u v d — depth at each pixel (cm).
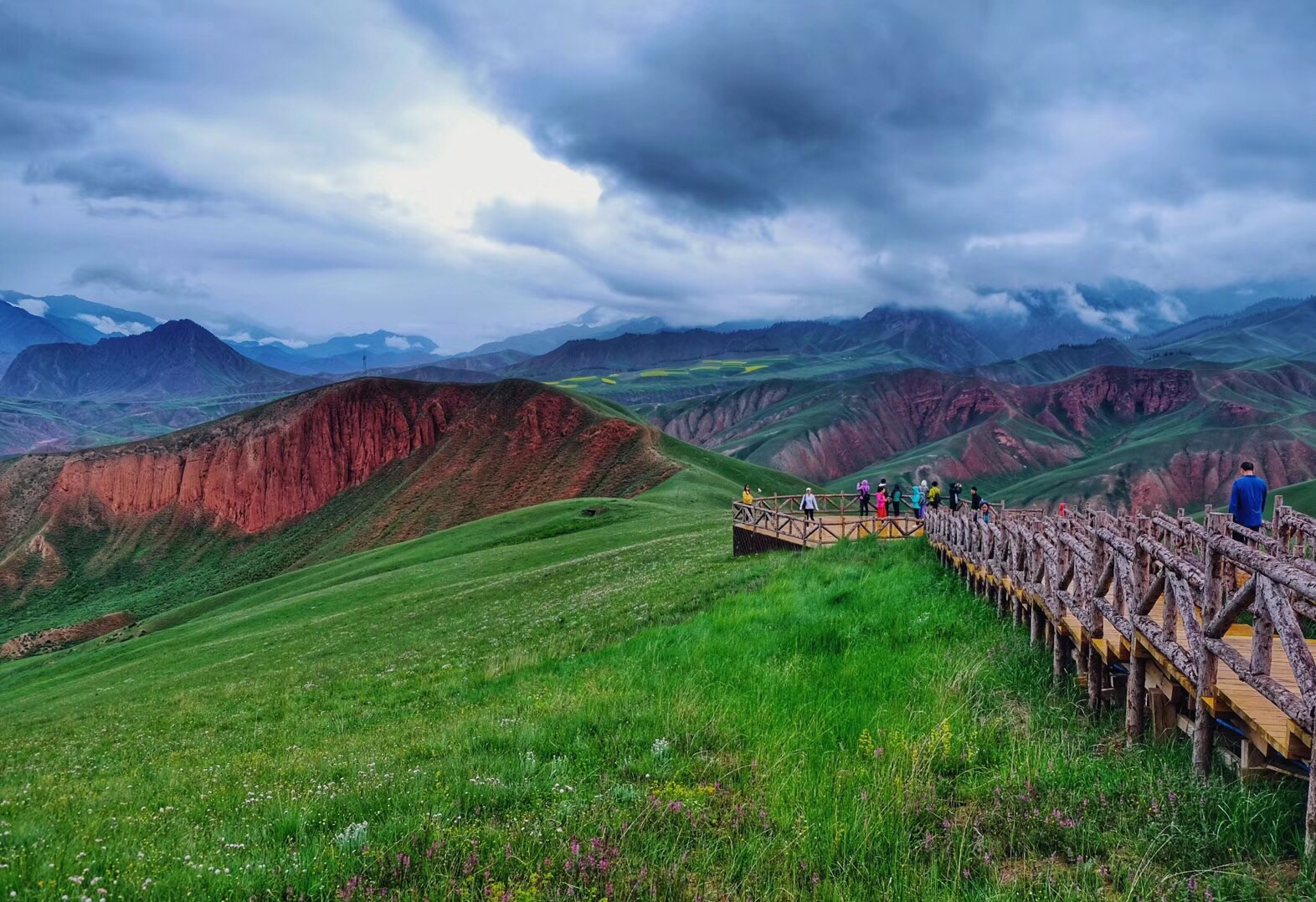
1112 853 694
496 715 1436
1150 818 731
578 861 715
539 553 6116
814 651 1562
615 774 988
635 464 17338
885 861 707
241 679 3288
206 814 1041
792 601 2070
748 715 1158
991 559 1720
